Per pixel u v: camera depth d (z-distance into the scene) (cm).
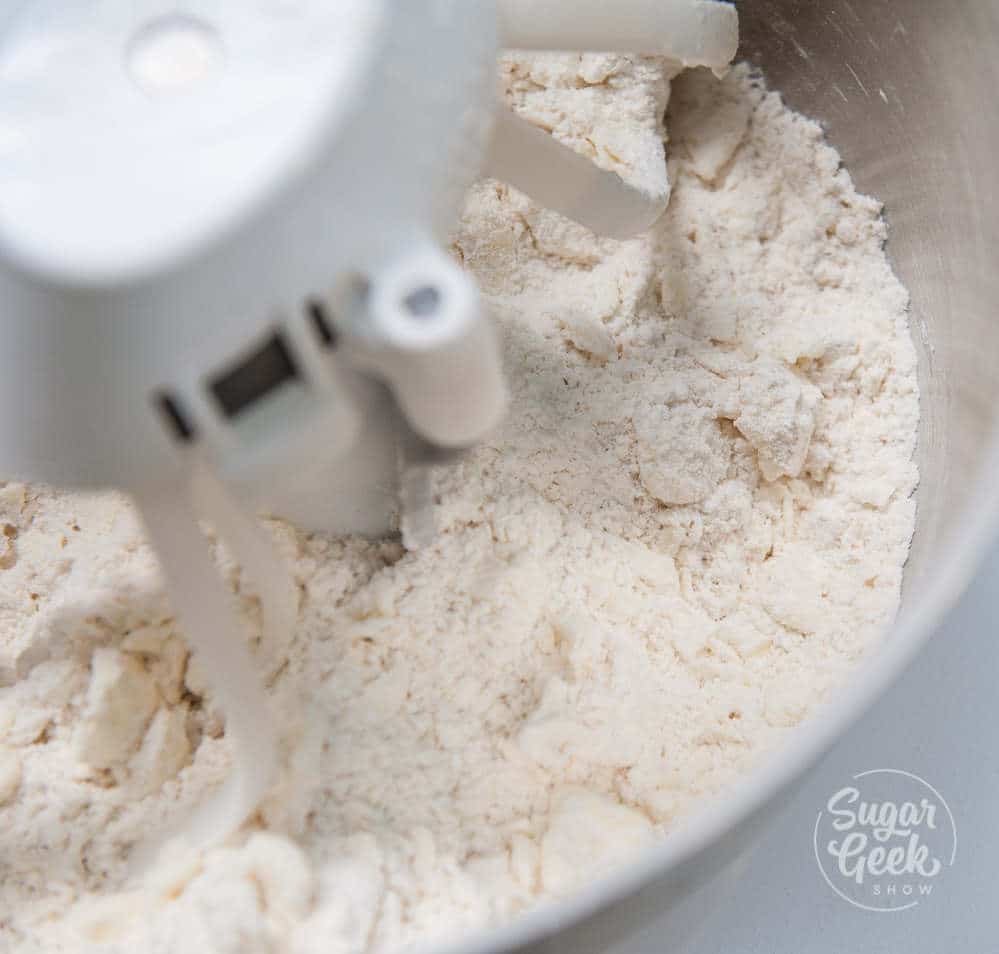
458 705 30
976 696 36
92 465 24
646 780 30
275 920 27
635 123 35
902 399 34
